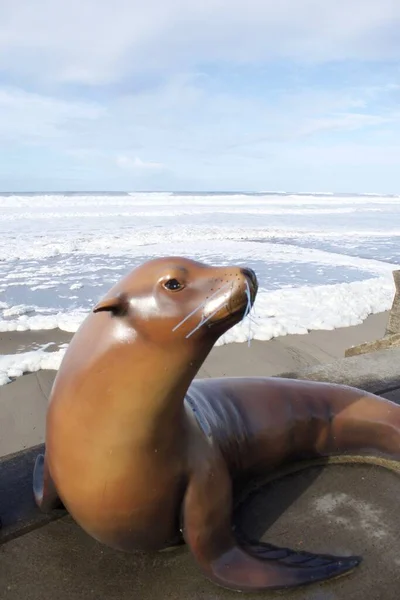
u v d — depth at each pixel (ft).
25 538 8.07
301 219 110.22
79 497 6.99
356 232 83.46
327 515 8.73
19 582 7.29
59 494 7.45
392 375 13.79
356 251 61.77
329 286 39.81
